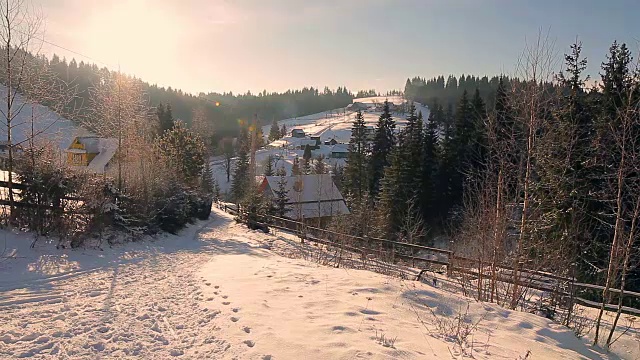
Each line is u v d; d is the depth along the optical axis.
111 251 12.59
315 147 112.62
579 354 6.49
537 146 12.66
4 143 14.92
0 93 12.30
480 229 11.62
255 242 20.14
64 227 12.05
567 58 15.75
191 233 22.19
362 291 8.14
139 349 5.30
